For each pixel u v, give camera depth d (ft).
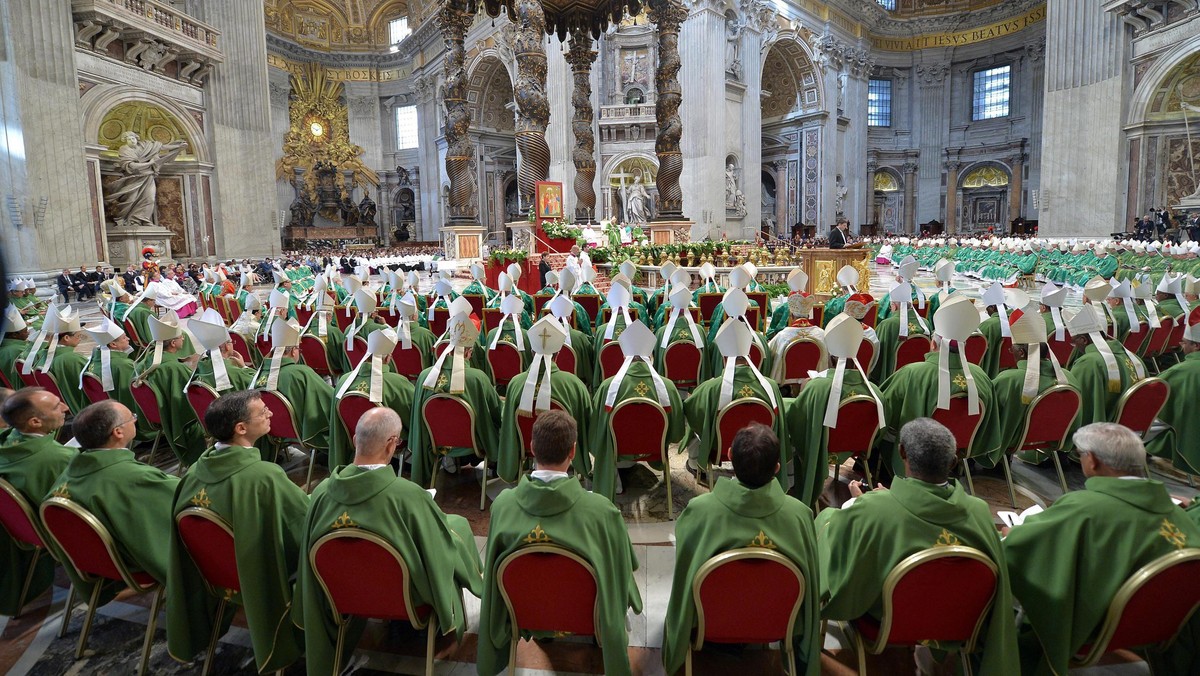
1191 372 14.80
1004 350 20.21
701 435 14.42
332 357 24.13
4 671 9.89
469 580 9.64
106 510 9.20
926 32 132.98
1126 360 15.12
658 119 56.59
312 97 138.31
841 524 8.33
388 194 146.61
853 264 42.39
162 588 9.70
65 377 18.47
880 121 137.28
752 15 98.27
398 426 8.84
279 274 34.73
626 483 16.28
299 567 9.04
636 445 13.98
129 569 9.59
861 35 124.98
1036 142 123.03
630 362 14.11
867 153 134.62
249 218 85.10
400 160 145.69
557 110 95.55
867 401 12.96
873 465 16.35
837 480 16.15
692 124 92.53
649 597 11.41
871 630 8.41
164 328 16.11
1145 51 72.74
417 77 136.87
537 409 13.76
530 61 51.70
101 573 9.67
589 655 9.97
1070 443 14.85
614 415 13.56
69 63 58.39
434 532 8.73
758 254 50.03
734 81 95.81
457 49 55.98
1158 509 7.29
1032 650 8.55
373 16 141.90
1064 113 83.51
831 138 115.24
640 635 10.42
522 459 14.69
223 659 10.13
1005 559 8.19
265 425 9.53
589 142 58.85
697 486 16.08
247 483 8.91
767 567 7.49
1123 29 75.41
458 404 14.19
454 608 8.99
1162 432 15.87
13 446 10.14
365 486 8.25
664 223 56.95
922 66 134.21
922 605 7.61
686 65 92.73
